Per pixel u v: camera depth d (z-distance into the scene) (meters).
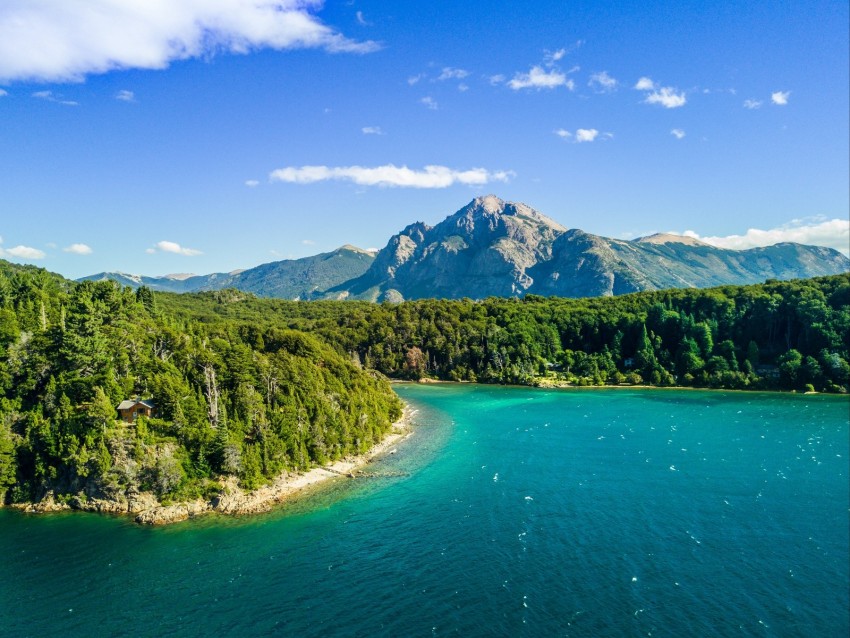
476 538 84.94
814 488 103.88
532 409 190.75
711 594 69.25
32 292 143.75
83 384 102.25
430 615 65.38
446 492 104.69
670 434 148.75
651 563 76.88
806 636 61.25
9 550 81.12
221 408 105.12
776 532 85.81
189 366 116.31
